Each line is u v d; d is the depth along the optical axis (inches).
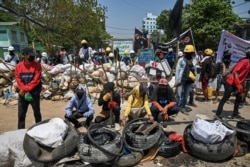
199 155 167.6
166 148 169.6
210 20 923.4
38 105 194.1
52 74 334.0
